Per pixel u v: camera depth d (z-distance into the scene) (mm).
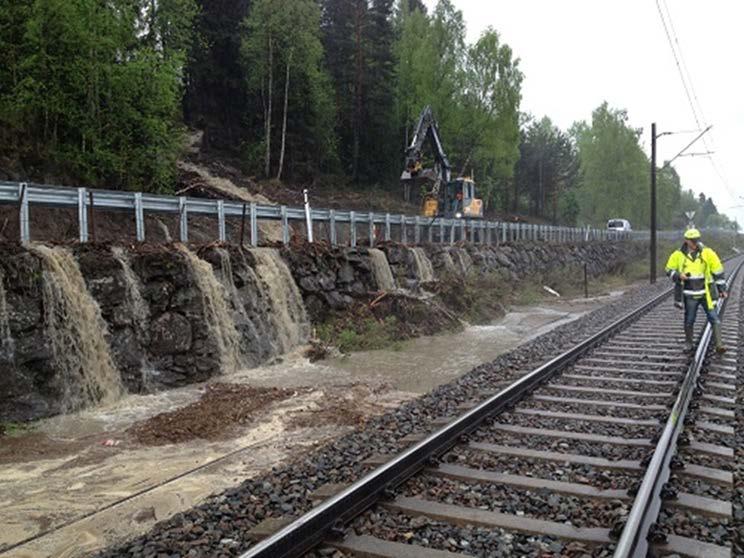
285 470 5961
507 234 33531
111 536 5164
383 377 12148
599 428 7129
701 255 11680
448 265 23766
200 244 13188
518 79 48031
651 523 4375
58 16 15805
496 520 4629
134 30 19641
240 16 40188
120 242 11391
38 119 17297
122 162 17891
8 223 14195
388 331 16359
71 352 9711
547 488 5266
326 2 49906
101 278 10469
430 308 18625
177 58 19328
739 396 8633
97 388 10031
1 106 15953
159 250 11688
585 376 10078
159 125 18484
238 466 6930
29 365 9188
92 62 16766
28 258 9367
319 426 8570
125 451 7602
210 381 11797
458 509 4832
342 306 16938
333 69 46562
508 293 26234
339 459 6211
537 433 6879
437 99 45125
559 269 35156
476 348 15594
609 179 73250
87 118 17234
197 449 7629
